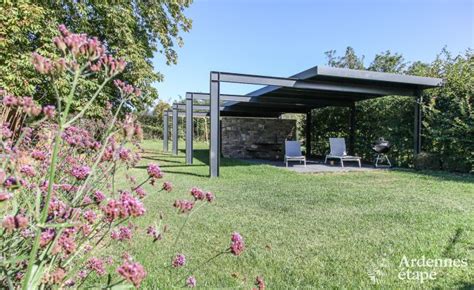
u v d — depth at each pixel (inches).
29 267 31.8
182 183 225.0
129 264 35.6
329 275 84.4
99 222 44.8
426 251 99.0
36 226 32.3
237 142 538.3
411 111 356.5
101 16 296.8
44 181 46.8
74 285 49.8
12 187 35.6
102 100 230.8
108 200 40.1
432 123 325.7
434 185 221.3
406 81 306.3
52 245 36.0
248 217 136.6
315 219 134.0
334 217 137.1
